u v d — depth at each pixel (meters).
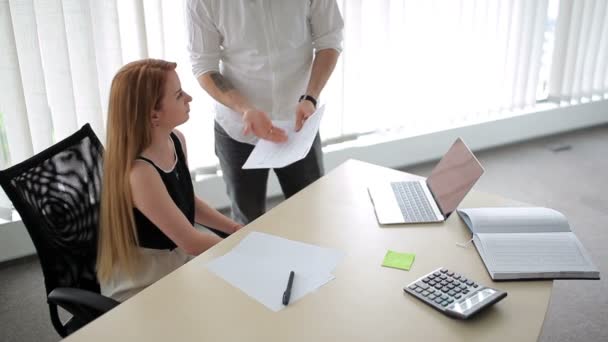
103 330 1.11
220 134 2.12
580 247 1.31
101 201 1.51
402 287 1.23
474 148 3.94
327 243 1.43
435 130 3.73
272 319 1.13
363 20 3.12
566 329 2.11
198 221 1.82
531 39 3.69
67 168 1.53
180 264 1.60
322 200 1.69
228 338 1.08
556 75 3.98
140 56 2.59
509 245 1.33
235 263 1.35
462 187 1.52
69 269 1.45
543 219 1.42
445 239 1.43
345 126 3.30
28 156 2.48
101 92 2.59
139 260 1.54
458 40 3.46
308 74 2.09
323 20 2.00
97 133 2.61
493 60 3.66
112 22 2.48
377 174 1.87
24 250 2.73
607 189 3.32
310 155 2.11
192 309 1.17
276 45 1.95
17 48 2.35
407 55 3.34
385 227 1.51
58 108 2.51
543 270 1.24
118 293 1.52
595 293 2.32
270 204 3.27
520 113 3.99
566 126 4.23
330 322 1.11
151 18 2.58
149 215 1.48
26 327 2.23
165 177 1.54
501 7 3.54
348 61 3.15
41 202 1.41
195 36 1.96
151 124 1.48
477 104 3.75
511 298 1.17
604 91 4.22
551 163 3.72
